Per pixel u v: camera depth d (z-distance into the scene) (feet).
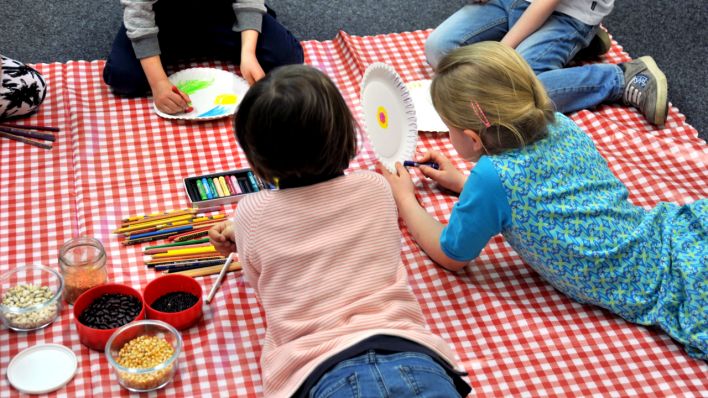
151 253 5.31
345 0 8.61
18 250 5.29
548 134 4.83
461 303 5.22
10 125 6.26
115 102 6.66
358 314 3.98
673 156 6.53
